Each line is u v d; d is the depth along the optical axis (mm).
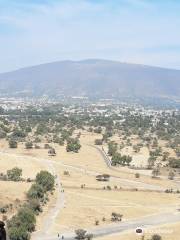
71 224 149750
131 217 163750
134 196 198125
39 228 142875
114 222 156250
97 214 163875
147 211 173250
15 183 190750
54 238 134625
